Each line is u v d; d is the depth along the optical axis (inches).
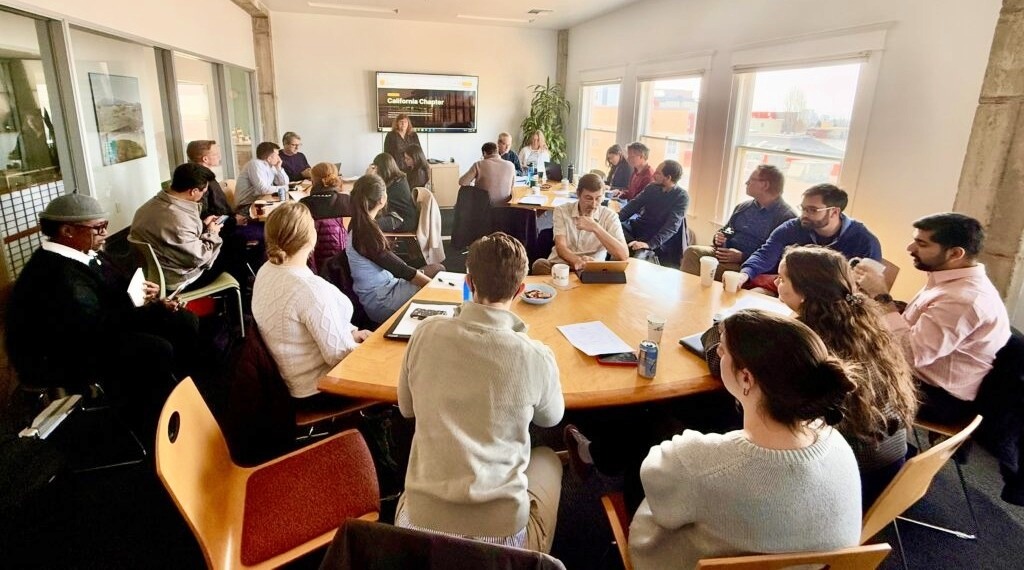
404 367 51.3
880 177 138.3
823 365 36.0
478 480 44.7
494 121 331.6
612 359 66.2
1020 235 102.6
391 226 159.8
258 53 283.1
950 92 119.6
